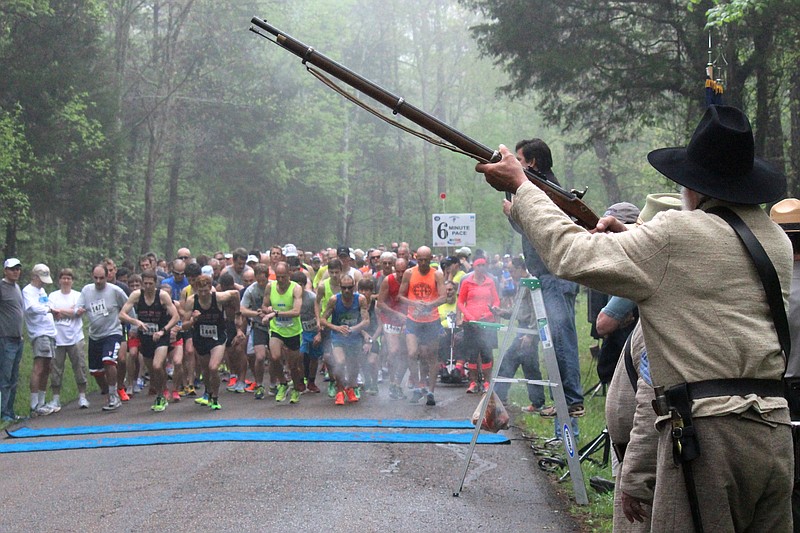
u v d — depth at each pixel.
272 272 16.92
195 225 50.50
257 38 41.94
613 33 15.70
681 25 15.52
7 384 11.79
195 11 39.69
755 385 2.79
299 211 57.28
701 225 2.86
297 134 51.50
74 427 10.91
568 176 47.62
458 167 60.28
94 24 25.95
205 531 6.06
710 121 2.94
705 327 2.80
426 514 6.34
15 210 24.58
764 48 14.55
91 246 37.19
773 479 2.82
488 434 9.44
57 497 7.18
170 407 12.58
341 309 12.45
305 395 13.56
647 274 2.84
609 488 6.78
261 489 7.18
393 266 14.80
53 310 12.61
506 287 15.91
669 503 2.87
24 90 23.55
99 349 13.05
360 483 7.31
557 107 17.73
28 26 24.03
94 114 27.62
